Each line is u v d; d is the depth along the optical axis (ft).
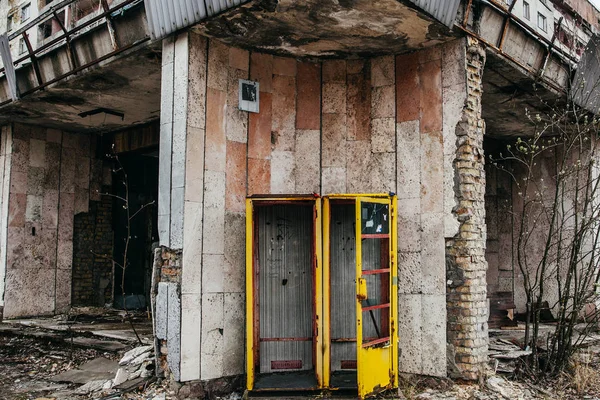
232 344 21.76
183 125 21.16
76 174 39.34
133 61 25.40
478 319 21.97
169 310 20.68
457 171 22.29
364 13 20.33
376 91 24.40
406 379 22.31
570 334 23.80
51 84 29.19
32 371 24.53
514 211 40.14
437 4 20.31
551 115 33.42
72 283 38.68
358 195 20.02
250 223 20.57
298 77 24.61
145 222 43.04
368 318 21.15
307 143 24.31
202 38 22.02
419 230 23.03
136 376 21.89
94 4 33.35
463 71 22.49
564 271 37.22
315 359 20.56
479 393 20.80
